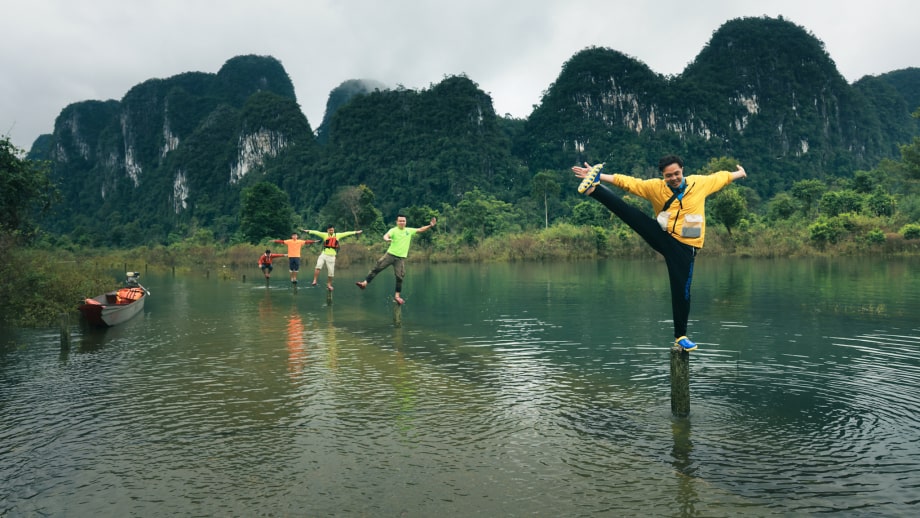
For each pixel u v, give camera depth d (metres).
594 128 134.12
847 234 38.19
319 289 18.92
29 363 7.55
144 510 3.40
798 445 4.36
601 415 5.16
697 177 4.50
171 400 5.76
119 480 3.85
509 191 116.69
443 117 124.75
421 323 10.94
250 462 4.13
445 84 131.88
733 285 17.50
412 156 121.81
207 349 8.45
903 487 3.62
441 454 4.25
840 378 6.41
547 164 132.88
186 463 4.13
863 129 159.88
